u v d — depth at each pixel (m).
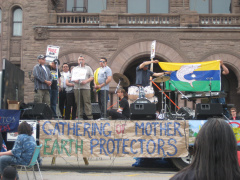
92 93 17.17
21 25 21.02
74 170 9.45
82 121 9.15
